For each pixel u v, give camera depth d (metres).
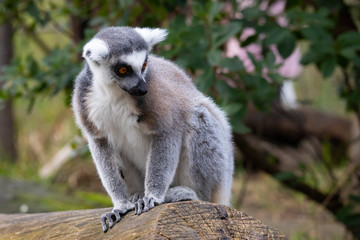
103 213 6.76
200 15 10.14
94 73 7.37
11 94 12.15
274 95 10.69
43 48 15.91
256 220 6.04
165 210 5.79
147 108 7.32
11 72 11.84
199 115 7.98
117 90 7.30
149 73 7.52
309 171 16.25
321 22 10.48
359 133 14.92
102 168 7.64
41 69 12.13
